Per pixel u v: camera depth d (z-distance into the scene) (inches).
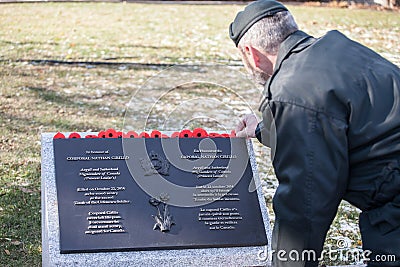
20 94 268.1
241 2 489.1
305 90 95.0
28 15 401.7
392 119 94.9
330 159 94.0
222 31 388.5
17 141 223.0
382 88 96.3
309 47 99.7
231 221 122.4
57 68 303.1
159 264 116.6
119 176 124.5
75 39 350.9
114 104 265.1
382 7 489.7
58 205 119.6
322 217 95.9
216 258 118.8
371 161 96.9
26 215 173.3
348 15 442.6
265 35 101.4
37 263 152.0
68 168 124.8
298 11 451.2
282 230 99.4
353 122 95.0
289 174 95.6
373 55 101.0
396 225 98.0
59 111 253.9
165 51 339.6
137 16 415.8
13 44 334.3
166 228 119.3
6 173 197.3
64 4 442.0
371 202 99.0
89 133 132.3
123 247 115.8
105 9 431.8
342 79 95.7
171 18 414.9
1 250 156.2
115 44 346.3
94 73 300.2
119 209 120.3
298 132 94.3
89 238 116.0
